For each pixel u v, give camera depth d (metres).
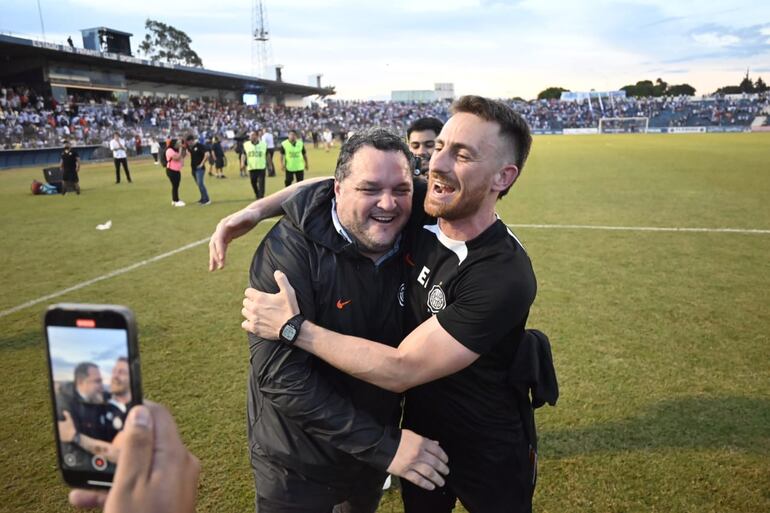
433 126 4.30
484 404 1.71
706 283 5.58
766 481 2.58
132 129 32.31
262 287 1.54
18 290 5.75
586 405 3.28
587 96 75.75
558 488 2.57
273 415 1.65
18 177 18.92
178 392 3.52
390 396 1.70
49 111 30.56
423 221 1.69
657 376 3.62
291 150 12.52
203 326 4.67
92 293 5.61
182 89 52.84
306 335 1.42
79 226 9.40
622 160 20.33
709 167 16.88
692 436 2.95
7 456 2.88
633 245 7.25
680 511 2.41
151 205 11.83
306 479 1.66
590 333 4.35
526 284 1.50
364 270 1.58
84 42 40.06
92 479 0.80
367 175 1.43
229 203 12.05
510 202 11.05
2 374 3.83
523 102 75.88
